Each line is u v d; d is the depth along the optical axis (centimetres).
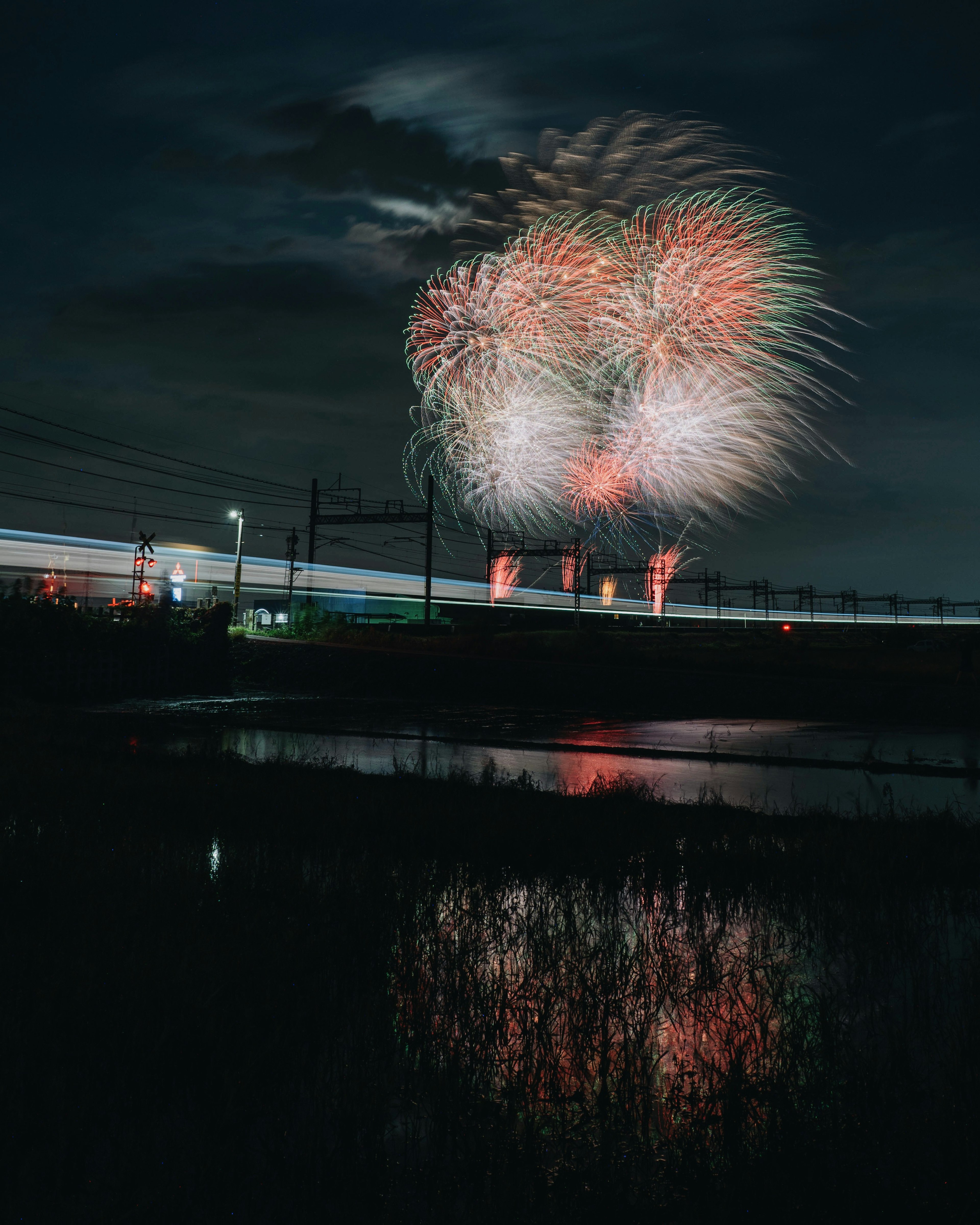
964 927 711
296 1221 322
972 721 3108
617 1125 389
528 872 860
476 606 9900
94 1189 335
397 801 1216
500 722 3109
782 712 3397
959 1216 329
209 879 729
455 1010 486
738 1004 509
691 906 742
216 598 5719
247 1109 382
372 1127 370
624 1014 499
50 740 1814
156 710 3344
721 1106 396
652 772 1944
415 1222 330
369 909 654
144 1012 454
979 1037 452
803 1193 343
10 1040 418
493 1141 374
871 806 1483
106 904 639
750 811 1294
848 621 17450
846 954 628
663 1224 333
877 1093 402
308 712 3391
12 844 797
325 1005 485
